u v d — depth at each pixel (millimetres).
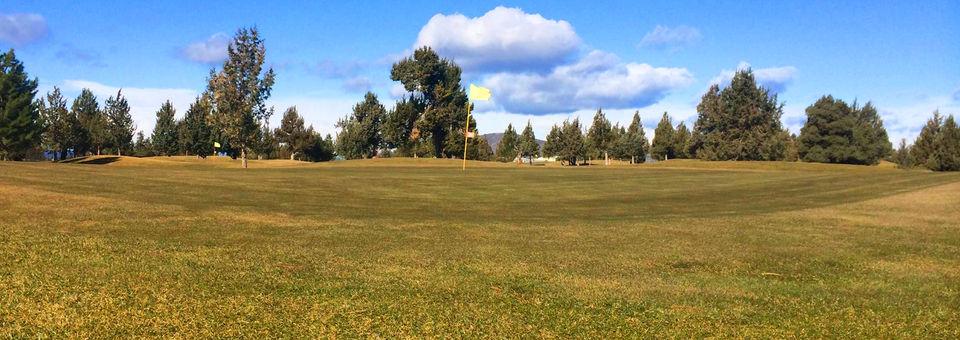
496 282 6766
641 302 6066
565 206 18719
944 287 7070
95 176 21859
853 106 92750
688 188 28000
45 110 69875
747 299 6344
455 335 4820
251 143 57938
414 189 24281
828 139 73500
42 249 7227
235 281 6180
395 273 7035
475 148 81125
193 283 5992
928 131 66688
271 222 11336
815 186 28703
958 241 10602
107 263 6676
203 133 79875
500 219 13539
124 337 4434
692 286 6910
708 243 10148
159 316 4914
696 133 88312
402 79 76625
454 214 14742
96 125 77438
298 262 7441
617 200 21562
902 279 7500
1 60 58125
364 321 5051
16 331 4430
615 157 91562
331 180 26828
